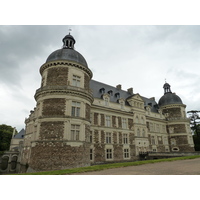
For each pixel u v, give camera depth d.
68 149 20.28
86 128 23.28
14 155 46.91
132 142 36.75
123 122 36.84
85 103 23.91
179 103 50.78
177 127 48.47
